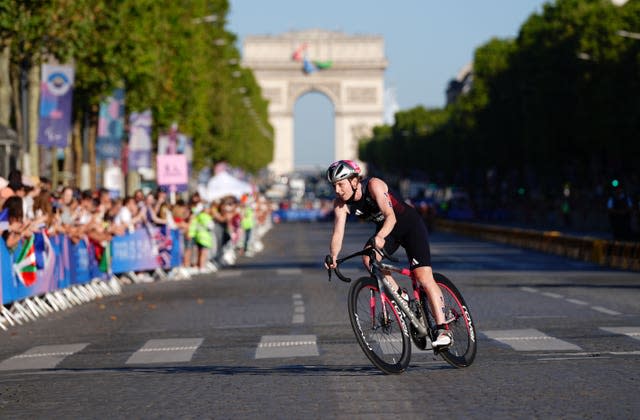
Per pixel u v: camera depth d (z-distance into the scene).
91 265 67.75
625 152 188.62
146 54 118.06
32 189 57.06
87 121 133.00
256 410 25.28
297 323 47.06
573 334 39.53
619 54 182.88
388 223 28.77
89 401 27.53
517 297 57.47
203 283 77.69
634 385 27.39
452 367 31.30
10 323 50.88
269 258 116.44
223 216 103.56
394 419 23.75
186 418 24.59
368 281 29.36
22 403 27.62
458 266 90.75
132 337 43.88
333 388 28.06
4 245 50.59
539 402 25.36
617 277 74.69
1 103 90.81
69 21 90.94
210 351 37.75
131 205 79.75
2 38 88.75
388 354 29.52
